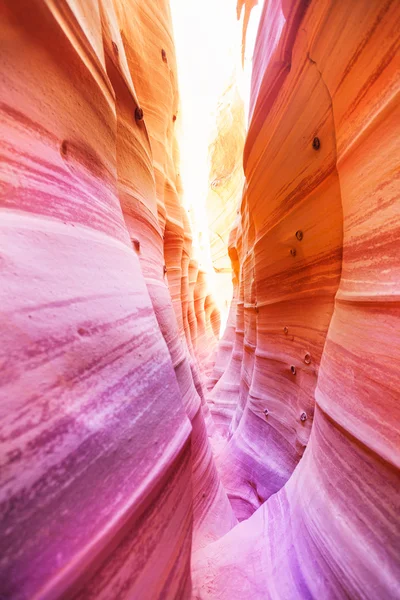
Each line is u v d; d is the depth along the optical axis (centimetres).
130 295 131
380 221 176
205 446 392
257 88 503
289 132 344
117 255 132
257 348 592
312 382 365
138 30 441
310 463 238
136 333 124
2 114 85
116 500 82
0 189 80
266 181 445
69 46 118
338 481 183
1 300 69
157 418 116
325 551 168
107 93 158
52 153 104
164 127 559
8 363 66
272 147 400
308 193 328
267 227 479
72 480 72
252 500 484
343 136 224
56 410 73
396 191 161
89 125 135
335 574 155
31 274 78
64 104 116
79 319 90
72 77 122
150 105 495
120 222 156
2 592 53
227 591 191
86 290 98
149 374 123
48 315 79
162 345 152
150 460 102
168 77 554
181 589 121
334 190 280
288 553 201
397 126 161
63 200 103
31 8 96
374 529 146
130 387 106
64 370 79
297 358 407
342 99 223
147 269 282
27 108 95
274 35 414
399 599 123
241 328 1028
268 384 518
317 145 291
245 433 585
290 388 433
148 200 319
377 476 152
